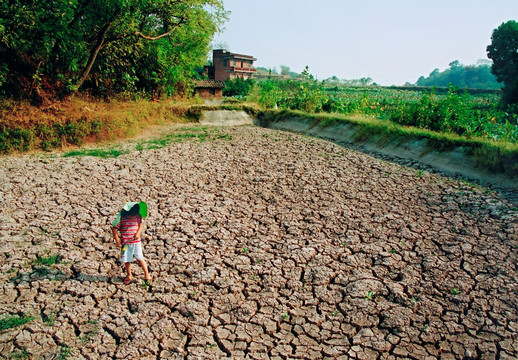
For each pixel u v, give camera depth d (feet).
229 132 63.82
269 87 89.04
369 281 19.39
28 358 14.15
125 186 32.96
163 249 22.45
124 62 67.56
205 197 31.45
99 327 15.94
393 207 29.25
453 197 30.42
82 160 39.14
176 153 45.55
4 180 31.83
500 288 18.40
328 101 79.30
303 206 29.84
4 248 21.49
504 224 24.95
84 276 19.30
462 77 548.72
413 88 331.57
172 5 62.23
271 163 42.29
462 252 21.99
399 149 46.85
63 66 54.19
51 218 25.77
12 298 17.43
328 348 15.11
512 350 14.62
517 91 131.44
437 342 15.28
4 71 45.24
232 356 14.67
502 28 166.71
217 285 19.06
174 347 15.06
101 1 50.01
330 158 44.57
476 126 45.85
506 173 34.60
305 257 21.86
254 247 23.06
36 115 44.98
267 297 18.29
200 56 79.71
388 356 14.62
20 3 44.42
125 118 55.77
